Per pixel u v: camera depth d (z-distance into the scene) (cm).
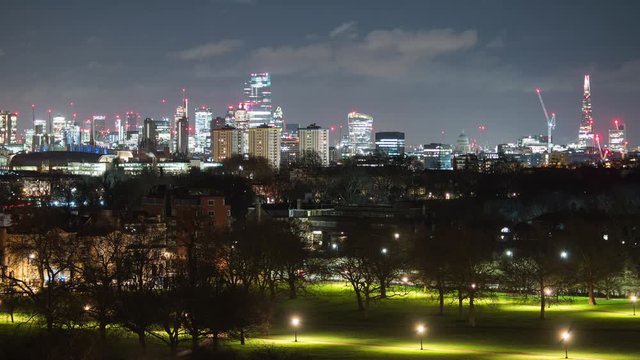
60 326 11181
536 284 17388
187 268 12812
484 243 18400
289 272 17625
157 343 11756
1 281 14275
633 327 14038
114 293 11612
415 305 17175
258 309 11894
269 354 11181
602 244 18275
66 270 14462
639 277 17750
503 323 14762
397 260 17112
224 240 16100
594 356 11331
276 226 19462
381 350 11794
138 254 13000
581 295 19075
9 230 17325
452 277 15612
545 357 11244
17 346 10312
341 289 19450
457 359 10975
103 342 10788
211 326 10912
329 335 13450
